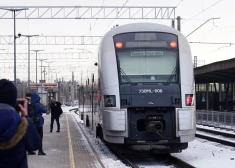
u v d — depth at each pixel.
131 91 12.33
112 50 12.89
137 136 12.26
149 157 13.88
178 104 12.34
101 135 15.06
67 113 55.97
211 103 36.12
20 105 4.00
